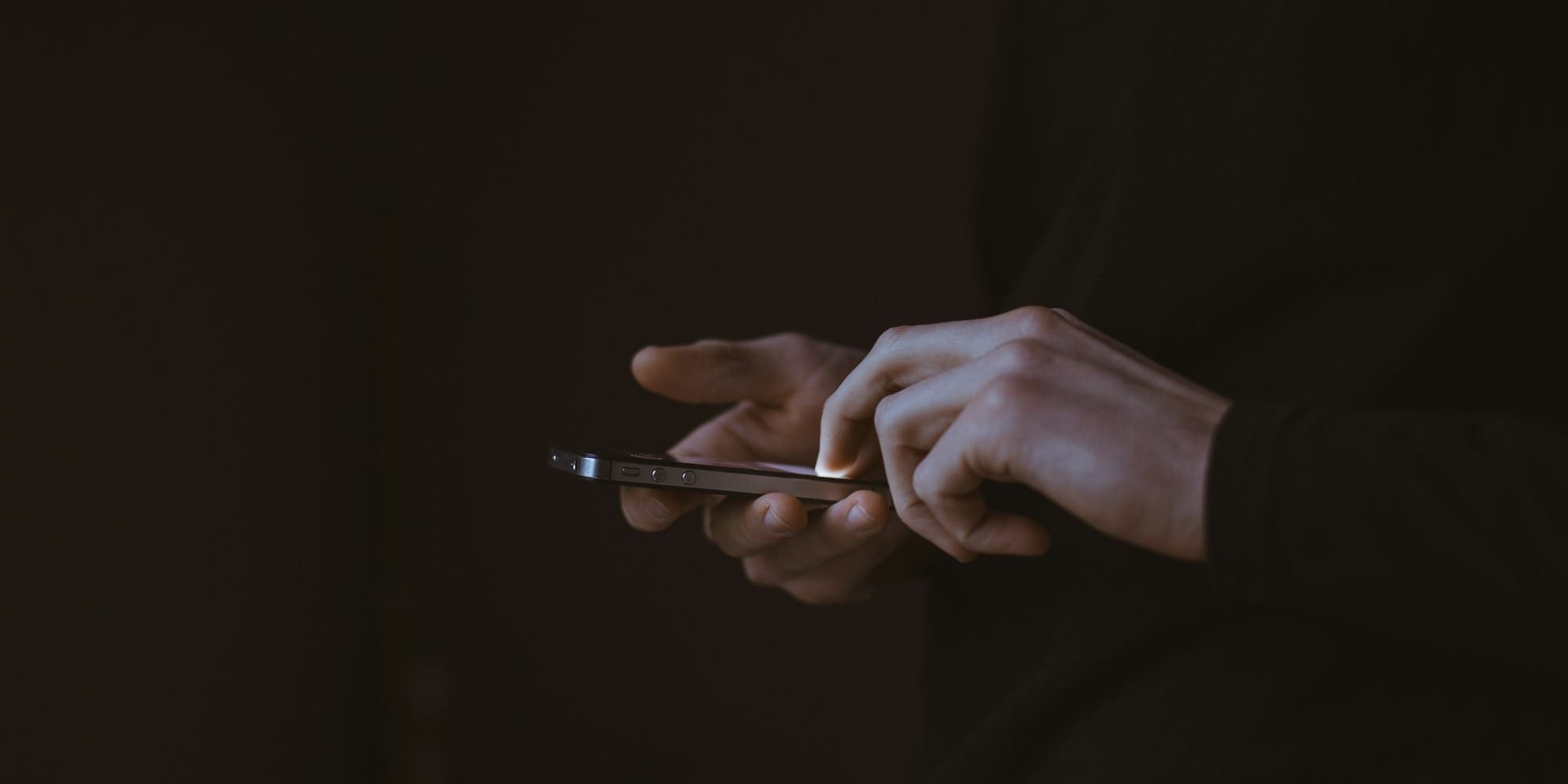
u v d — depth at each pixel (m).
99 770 1.57
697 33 2.35
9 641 1.44
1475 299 0.94
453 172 2.37
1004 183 1.16
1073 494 0.92
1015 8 1.15
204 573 1.80
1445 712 0.93
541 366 2.40
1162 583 0.98
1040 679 1.00
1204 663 0.96
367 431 2.33
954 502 0.96
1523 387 0.94
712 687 2.47
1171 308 0.99
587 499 2.44
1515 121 0.94
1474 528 0.87
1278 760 0.94
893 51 2.34
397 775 2.30
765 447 1.23
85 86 1.52
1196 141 0.98
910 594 2.42
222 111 1.83
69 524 1.51
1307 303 0.97
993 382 0.93
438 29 2.34
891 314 2.38
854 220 2.37
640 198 2.38
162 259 1.69
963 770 1.01
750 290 2.39
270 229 1.98
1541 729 0.92
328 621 2.20
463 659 2.44
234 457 1.89
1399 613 0.89
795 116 2.36
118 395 1.60
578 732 2.47
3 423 1.43
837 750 2.46
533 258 2.38
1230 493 0.90
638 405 2.41
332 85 2.18
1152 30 1.00
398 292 2.33
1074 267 1.04
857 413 1.02
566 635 2.46
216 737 1.84
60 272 1.49
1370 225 0.95
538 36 2.35
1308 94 0.96
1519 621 0.87
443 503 2.42
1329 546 0.89
